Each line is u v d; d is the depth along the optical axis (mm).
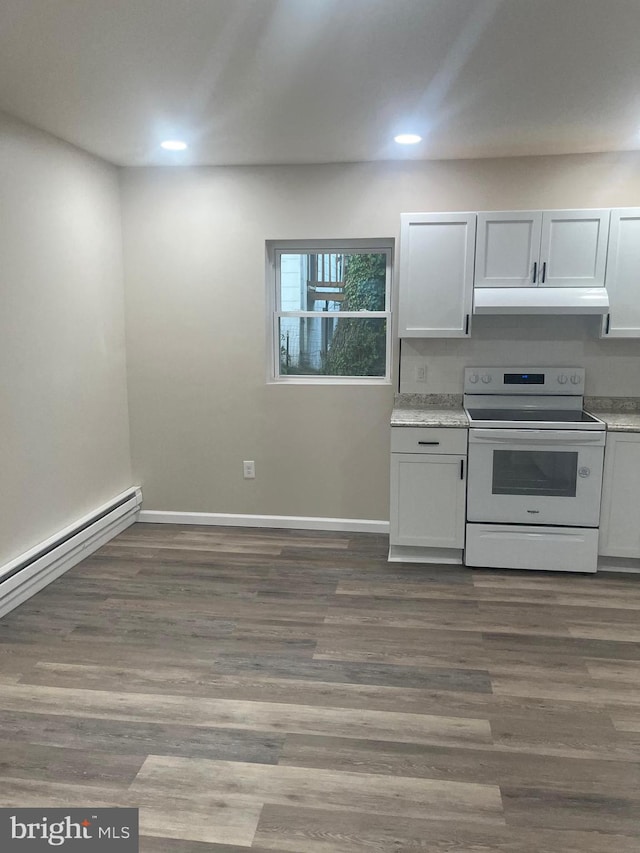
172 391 4379
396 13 2021
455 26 2115
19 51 2330
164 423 4426
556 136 3363
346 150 3664
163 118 3107
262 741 2219
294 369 4395
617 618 3102
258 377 4273
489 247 3670
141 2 1954
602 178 3734
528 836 1813
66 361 3654
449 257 3719
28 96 2799
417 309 3795
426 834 1822
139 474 4516
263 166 4043
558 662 2715
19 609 3205
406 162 3896
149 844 1784
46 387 3473
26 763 2105
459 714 2365
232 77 2561
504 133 3316
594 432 3463
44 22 2094
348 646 2854
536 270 3646
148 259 4250
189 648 2840
